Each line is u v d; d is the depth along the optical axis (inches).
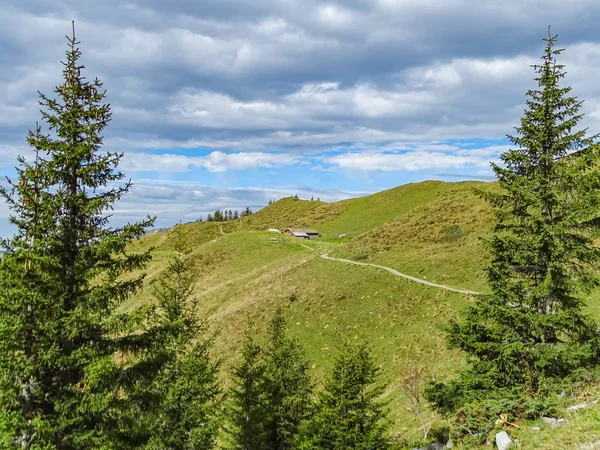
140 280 488.7
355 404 722.2
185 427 713.0
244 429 911.7
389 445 708.0
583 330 589.6
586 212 560.1
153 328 495.5
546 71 617.6
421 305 1608.0
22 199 440.8
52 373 446.6
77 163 448.1
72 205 449.4
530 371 590.2
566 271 587.2
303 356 1162.0
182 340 737.0
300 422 1005.2
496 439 429.1
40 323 425.1
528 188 613.3
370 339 1531.7
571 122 587.8
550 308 619.2
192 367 738.2
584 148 591.8
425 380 1123.3
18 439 390.3
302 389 1052.5
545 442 381.7
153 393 482.0
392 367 1323.8
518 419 456.8
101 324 448.1
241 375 948.0
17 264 423.5
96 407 422.6
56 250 447.5
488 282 669.3
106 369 412.2
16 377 411.8
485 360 637.9
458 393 614.5
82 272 448.8
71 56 464.1
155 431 593.9
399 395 1139.3
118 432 455.5
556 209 610.5
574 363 551.8
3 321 410.0
